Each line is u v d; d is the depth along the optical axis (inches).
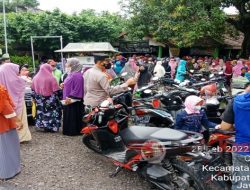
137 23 880.3
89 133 223.8
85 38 1091.9
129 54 1002.7
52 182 199.5
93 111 213.8
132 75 437.1
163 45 905.5
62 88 321.7
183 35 737.6
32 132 310.7
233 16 884.6
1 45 1045.2
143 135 177.8
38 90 302.8
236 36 893.2
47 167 222.7
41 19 1067.3
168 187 163.6
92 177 206.7
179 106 260.8
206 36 815.1
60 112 315.3
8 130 202.5
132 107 237.0
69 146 267.6
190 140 162.7
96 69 243.3
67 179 203.6
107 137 208.5
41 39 1060.5
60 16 1069.1
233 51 965.8
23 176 208.4
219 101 265.9
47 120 306.3
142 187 192.1
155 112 234.4
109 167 223.0
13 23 1071.0
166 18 788.6
